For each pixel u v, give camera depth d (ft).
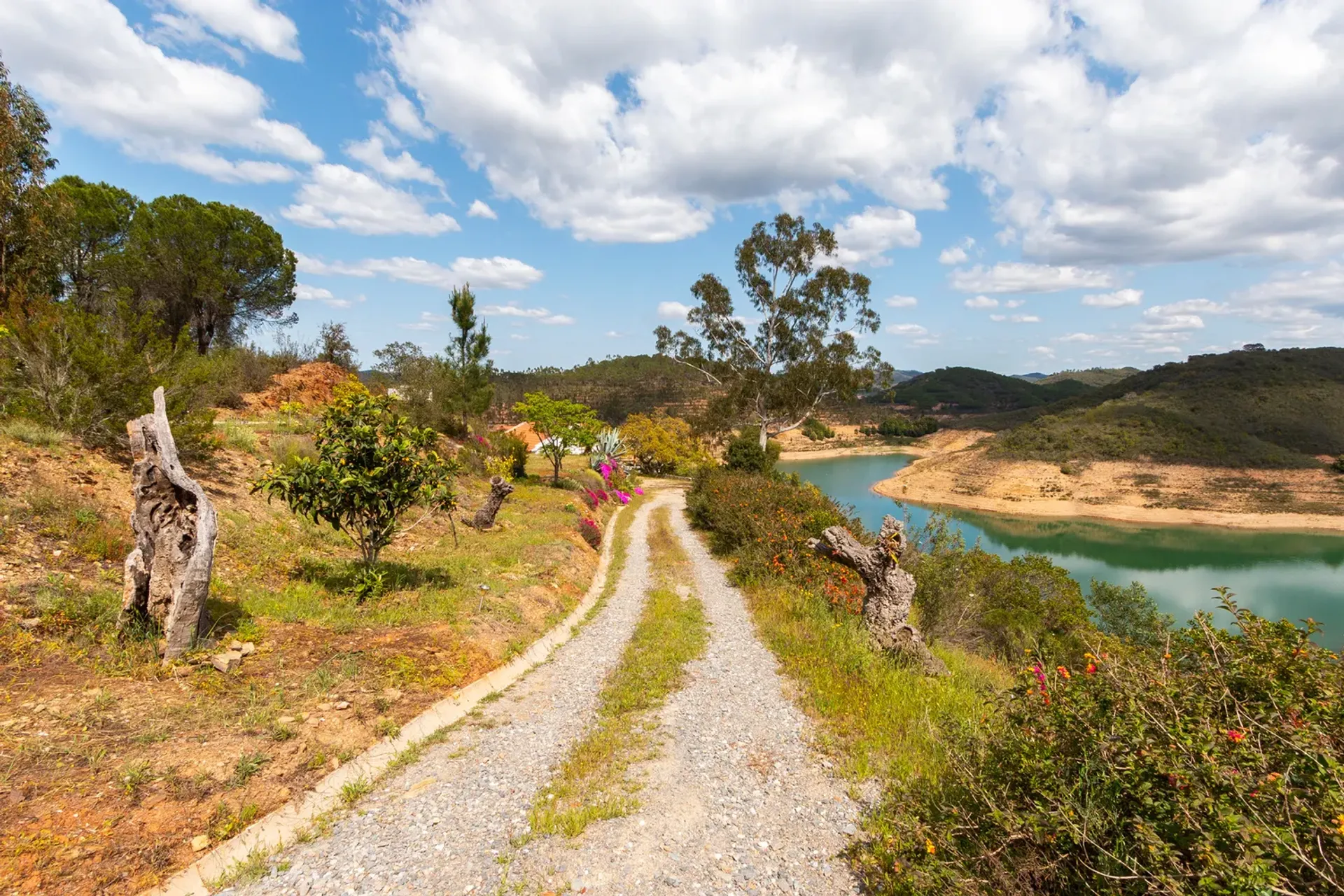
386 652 19.24
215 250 78.07
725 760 15.10
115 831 10.24
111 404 27.43
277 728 14.08
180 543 16.66
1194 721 7.28
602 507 80.12
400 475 23.71
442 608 23.70
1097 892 6.72
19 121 41.32
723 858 10.96
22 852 9.29
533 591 29.71
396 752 14.97
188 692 14.76
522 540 40.57
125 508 22.67
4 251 40.45
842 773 14.23
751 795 13.30
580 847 11.26
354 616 21.45
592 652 25.05
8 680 13.25
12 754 11.21
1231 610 8.91
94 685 13.94
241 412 55.31
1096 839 7.15
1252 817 6.01
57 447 24.40
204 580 16.61
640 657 23.85
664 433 161.17
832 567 36.01
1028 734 8.88
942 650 28.96
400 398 69.41
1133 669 8.38
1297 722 6.95
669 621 29.32
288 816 11.96
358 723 15.40
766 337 108.88
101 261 71.72
